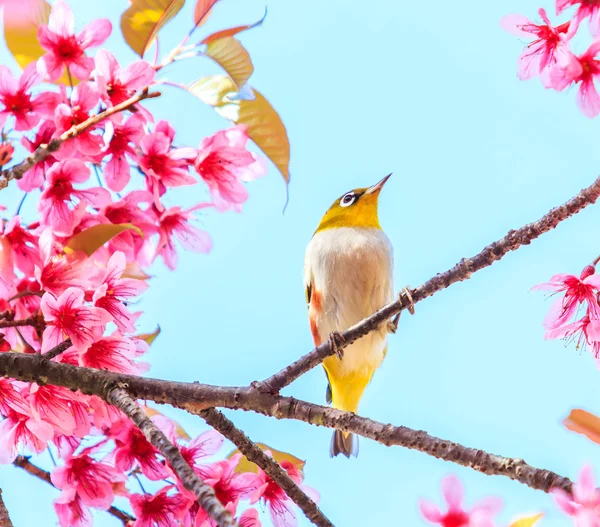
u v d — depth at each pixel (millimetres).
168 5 8445
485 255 9258
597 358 8609
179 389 8250
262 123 8875
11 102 8211
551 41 8875
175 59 8531
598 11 8398
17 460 8523
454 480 6812
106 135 8141
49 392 7953
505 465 7098
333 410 8180
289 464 9281
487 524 6602
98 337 7789
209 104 8734
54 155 8164
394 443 7777
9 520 7781
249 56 8406
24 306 8281
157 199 8727
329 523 8461
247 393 8414
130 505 8398
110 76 8367
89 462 8516
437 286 9336
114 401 7551
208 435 8773
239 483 8719
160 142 8719
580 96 8734
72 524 8453
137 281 8211
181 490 8383
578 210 8945
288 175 8961
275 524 8898
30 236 8156
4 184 7637
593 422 6379
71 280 7965
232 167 9125
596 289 8570
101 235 7984
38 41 8375
